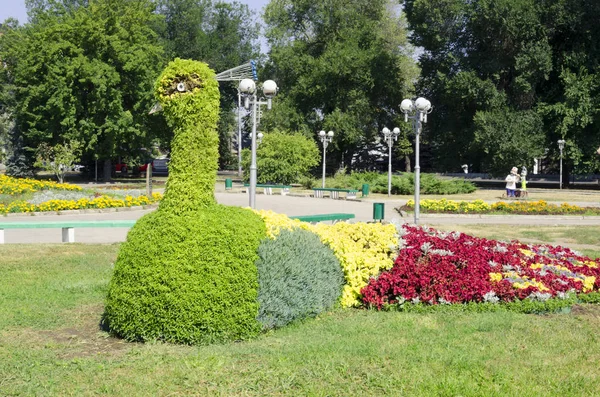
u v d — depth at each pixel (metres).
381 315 7.13
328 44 45.84
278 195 31.92
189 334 5.81
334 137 43.91
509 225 17.72
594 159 37.12
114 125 39.19
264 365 5.14
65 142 37.56
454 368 5.15
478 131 37.34
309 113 45.47
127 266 5.96
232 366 5.12
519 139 36.09
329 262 7.28
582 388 4.78
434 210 21.42
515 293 7.54
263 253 6.23
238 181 44.69
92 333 6.24
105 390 4.61
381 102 47.69
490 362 5.35
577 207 21.48
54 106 38.88
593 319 6.99
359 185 34.97
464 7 38.44
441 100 41.16
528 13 36.50
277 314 6.36
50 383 4.74
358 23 45.62
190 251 5.89
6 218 18.66
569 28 38.28
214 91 6.34
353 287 7.55
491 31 38.16
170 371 5.00
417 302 7.39
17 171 42.41
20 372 4.98
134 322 5.87
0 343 5.82
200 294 5.80
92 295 7.90
